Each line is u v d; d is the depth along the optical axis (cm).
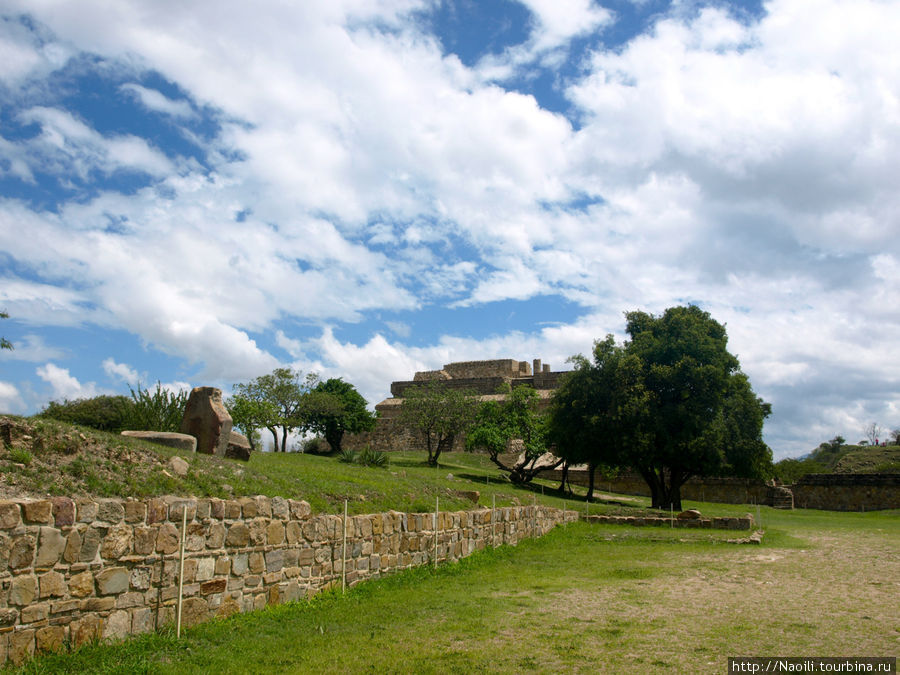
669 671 771
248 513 1083
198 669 795
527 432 4441
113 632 855
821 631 938
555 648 879
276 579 1123
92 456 1098
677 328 4047
